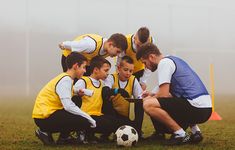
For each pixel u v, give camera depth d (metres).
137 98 5.75
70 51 5.98
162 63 5.33
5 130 7.36
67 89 5.16
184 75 5.34
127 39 6.07
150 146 5.36
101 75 5.49
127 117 5.73
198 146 5.41
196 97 5.29
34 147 5.43
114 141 5.79
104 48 5.81
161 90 5.29
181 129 5.37
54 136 6.55
